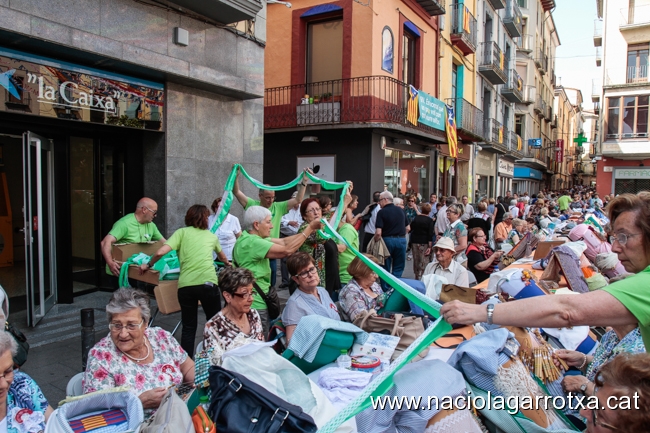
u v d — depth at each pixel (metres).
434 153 16.81
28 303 5.61
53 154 6.44
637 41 27.17
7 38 5.10
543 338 3.29
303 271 3.56
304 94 13.16
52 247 6.43
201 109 7.60
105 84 6.26
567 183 64.94
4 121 5.77
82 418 2.12
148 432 1.84
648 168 27.55
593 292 1.83
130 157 7.31
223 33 7.63
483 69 21.58
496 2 23.22
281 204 6.10
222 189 8.01
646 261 2.03
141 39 6.34
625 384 1.51
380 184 13.00
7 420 2.14
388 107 12.47
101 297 7.00
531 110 35.59
